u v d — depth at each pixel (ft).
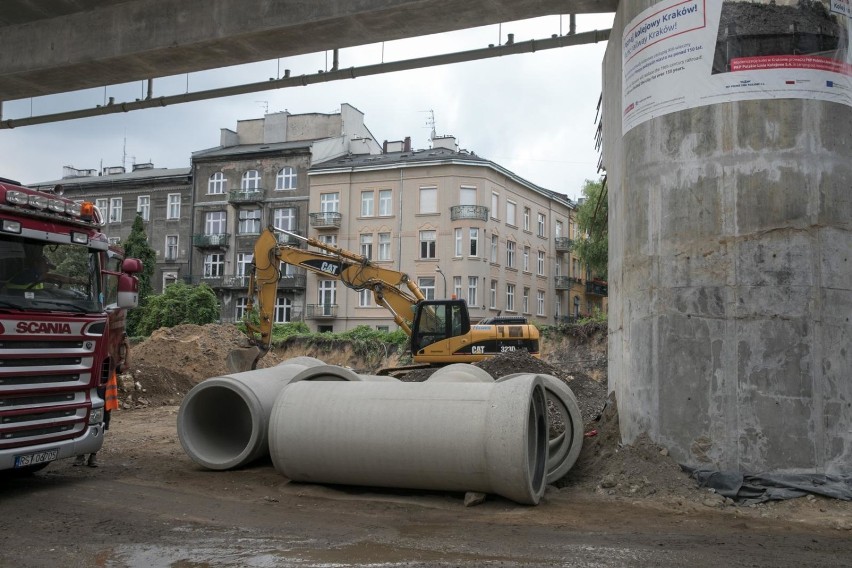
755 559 18.25
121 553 18.78
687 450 25.98
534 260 175.73
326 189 161.07
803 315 25.14
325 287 160.15
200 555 18.60
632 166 29.25
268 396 31.60
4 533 20.70
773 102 25.93
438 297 149.79
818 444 24.72
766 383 25.14
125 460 33.71
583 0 35.47
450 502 24.98
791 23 26.14
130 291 29.73
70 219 26.50
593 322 110.52
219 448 32.35
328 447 25.68
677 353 26.53
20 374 24.16
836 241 25.63
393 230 153.99
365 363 116.26
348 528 21.53
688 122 27.04
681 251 26.81
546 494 26.13
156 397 59.31
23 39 46.88
